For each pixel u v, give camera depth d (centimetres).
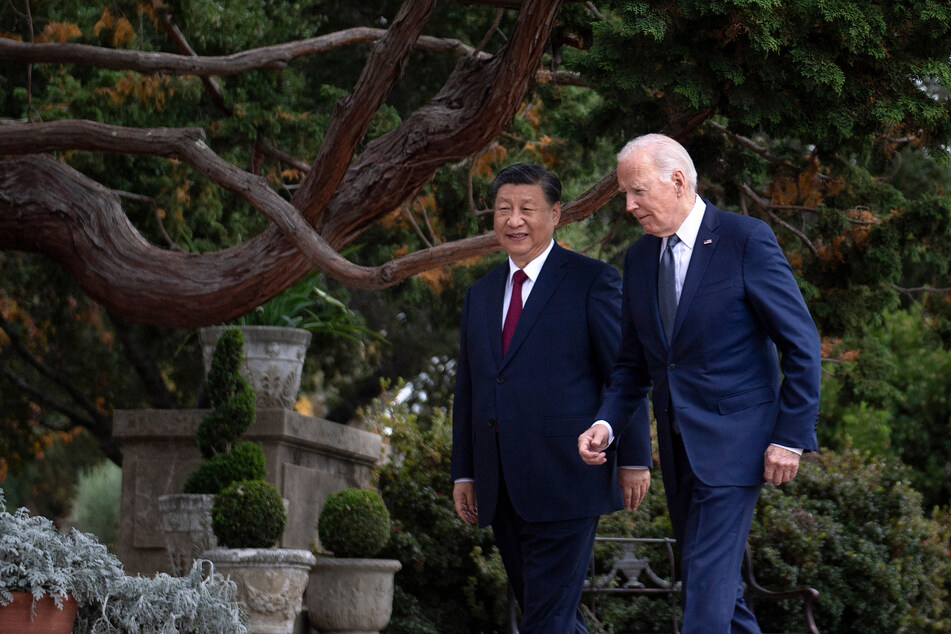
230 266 695
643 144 358
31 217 718
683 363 350
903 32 520
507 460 400
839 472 862
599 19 722
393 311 1602
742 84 520
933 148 556
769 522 780
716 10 479
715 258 351
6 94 946
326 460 753
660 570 778
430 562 746
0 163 730
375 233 1110
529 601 400
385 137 704
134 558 714
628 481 404
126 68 750
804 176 794
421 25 593
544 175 412
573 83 780
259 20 946
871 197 790
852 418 1198
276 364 702
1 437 1396
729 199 809
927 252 796
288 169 1002
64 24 853
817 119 529
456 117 665
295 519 701
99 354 1503
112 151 697
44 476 1967
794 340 336
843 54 515
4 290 1310
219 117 1010
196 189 973
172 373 1490
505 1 674
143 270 706
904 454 1295
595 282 407
